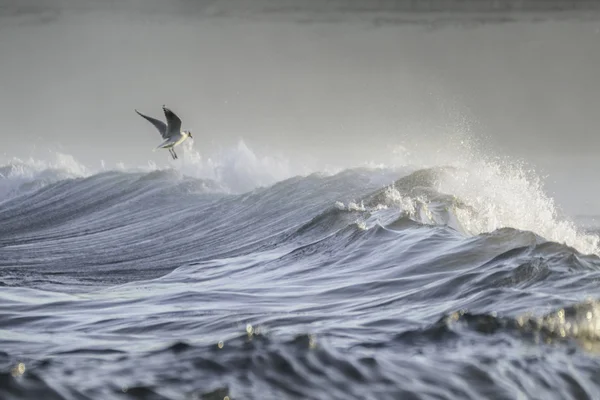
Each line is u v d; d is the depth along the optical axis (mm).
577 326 31875
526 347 29609
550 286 38312
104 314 38875
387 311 37344
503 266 42781
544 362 28359
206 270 55062
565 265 41750
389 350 29031
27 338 33406
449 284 41031
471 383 26297
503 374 27062
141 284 50906
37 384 23859
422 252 49688
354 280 46188
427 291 40531
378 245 53125
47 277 59094
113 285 52312
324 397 24578
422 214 62594
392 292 42531
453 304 37156
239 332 33469
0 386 23484
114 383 24781
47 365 27094
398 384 25766
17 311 39781
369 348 29312
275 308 39750
